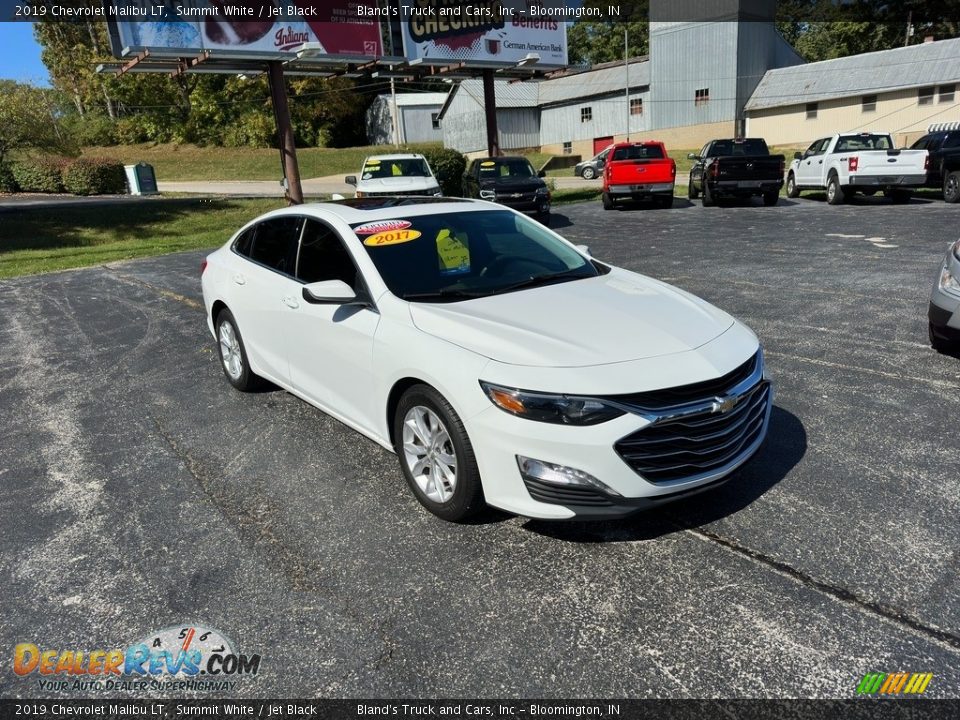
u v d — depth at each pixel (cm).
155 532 357
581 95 4712
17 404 567
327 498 384
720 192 1800
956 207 1576
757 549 318
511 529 345
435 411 340
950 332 536
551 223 1664
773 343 625
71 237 1798
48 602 304
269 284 479
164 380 607
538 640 269
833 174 1748
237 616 290
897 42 5178
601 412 294
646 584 298
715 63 4075
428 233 434
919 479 372
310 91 5297
